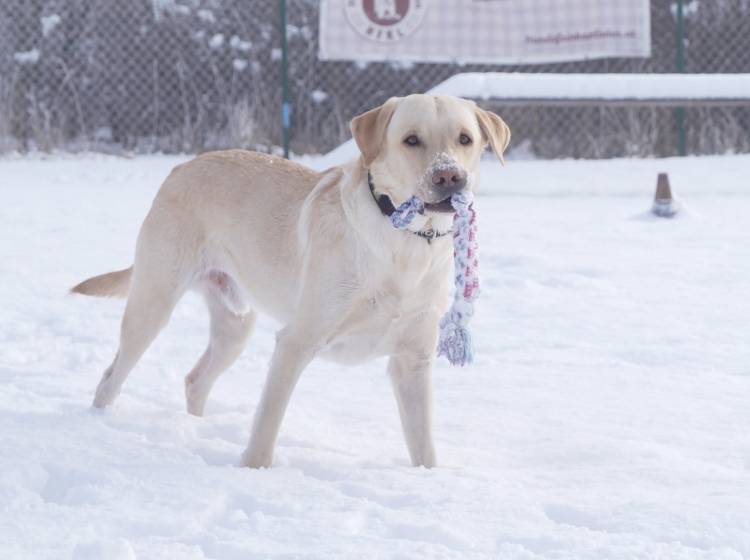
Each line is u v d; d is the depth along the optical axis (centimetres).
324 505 495
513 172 2131
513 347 880
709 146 2391
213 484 521
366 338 591
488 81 1738
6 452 556
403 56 2092
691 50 2377
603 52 2103
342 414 710
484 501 505
